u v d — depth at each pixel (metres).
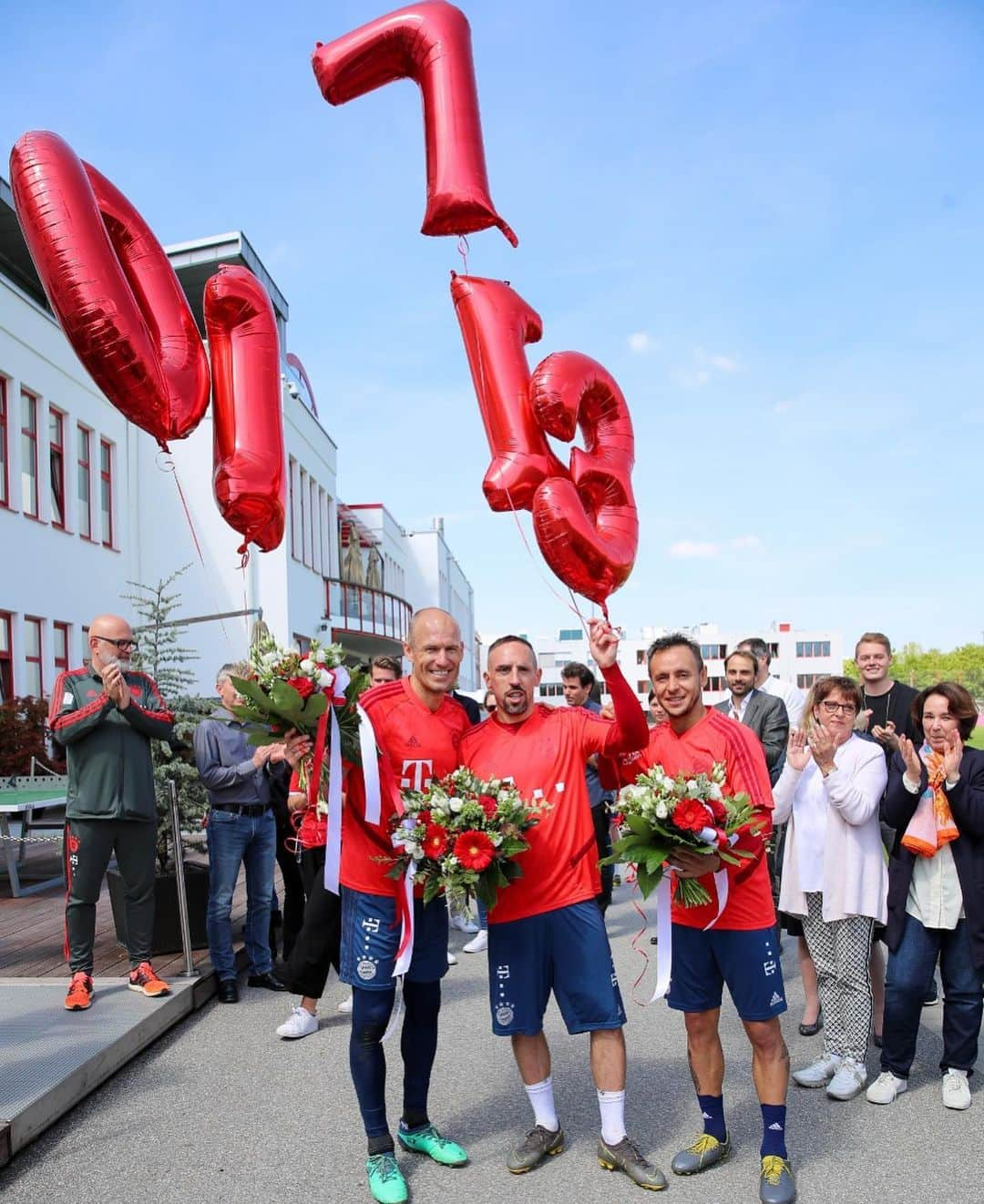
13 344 16.06
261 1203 3.49
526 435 5.06
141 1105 4.39
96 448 19.08
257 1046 5.18
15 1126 3.85
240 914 7.99
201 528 20.73
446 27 4.85
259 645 3.97
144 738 5.56
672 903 3.80
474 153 4.87
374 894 3.82
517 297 5.32
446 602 52.62
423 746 3.98
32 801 9.23
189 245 22.20
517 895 3.78
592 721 4.00
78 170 4.29
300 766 3.99
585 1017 3.73
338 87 5.03
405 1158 3.90
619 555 4.94
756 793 3.70
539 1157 3.79
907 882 4.40
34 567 16.59
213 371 4.87
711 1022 3.79
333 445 28.16
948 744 4.33
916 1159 3.80
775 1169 3.51
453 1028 5.60
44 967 6.18
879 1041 5.14
